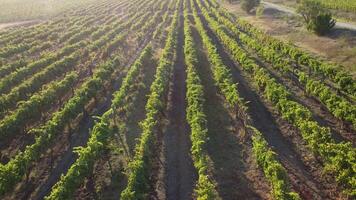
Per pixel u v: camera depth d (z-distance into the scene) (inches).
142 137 1007.6
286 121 1173.1
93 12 3339.1
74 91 1465.3
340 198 840.9
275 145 1053.8
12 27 2856.8
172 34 2143.2
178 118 1226.0
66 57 1723.7
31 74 1641.2
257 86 1450.5
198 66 1681.8
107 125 1061.8
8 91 1499.8
